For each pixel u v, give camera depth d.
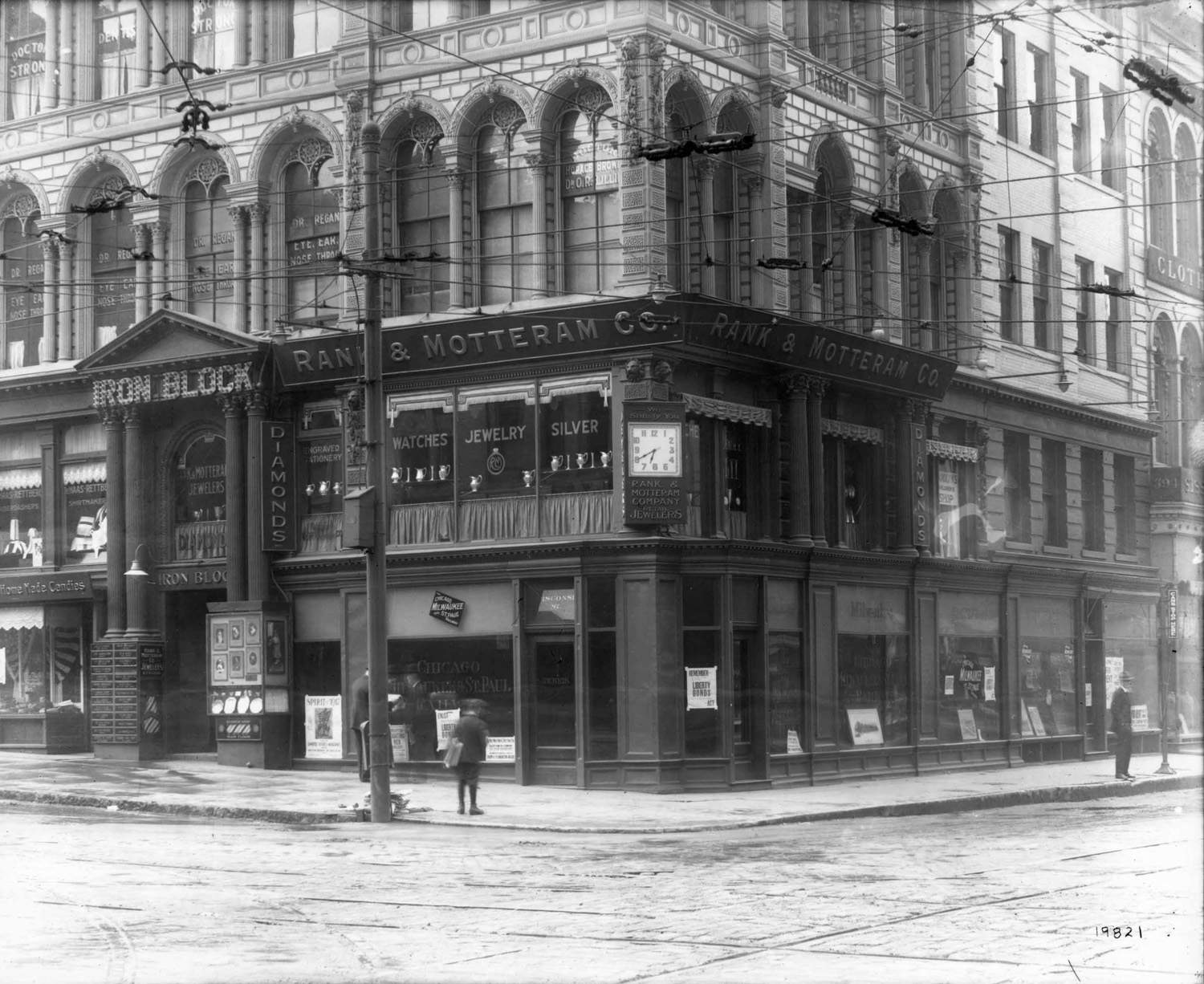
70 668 37.19
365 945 13.54
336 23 34.56
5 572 38.03
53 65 37.91
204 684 35.94
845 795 30.53
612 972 12.18
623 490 30.62
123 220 37.25
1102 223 33.47
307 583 34.38
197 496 36.03
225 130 35.72
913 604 36.03
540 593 31.53
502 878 18.28
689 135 32.03
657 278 30.94
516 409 32.22
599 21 31.50
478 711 31.48
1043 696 38.44
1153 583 35.78
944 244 37.16
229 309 35.78
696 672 30.84
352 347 33.38
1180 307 32.97
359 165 33.91
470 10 33.19
